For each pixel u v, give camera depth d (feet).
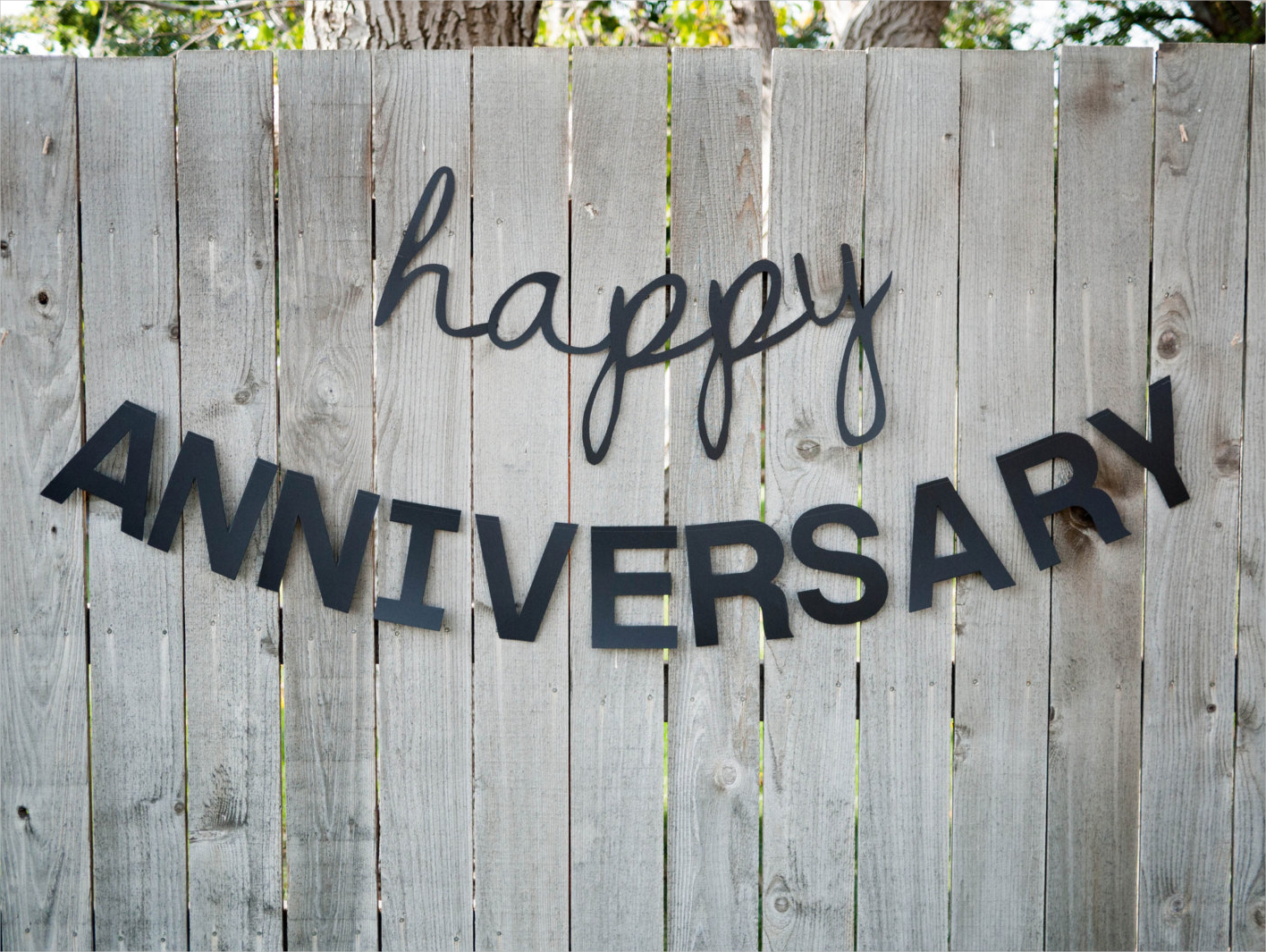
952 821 6.46
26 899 6.40
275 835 6.44
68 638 6.33
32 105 6.13
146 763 6.38
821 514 6.28
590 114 6.15
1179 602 6.42
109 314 6.22
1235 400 6.36
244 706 6.37
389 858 6.43
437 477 6.30
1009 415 6.31
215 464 6.23
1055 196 6.27
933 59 6.18
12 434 6.25
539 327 6.23
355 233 6.20
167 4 15.70
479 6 8.27
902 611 6.38
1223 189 6.27
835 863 6.48
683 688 6.38
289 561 6.30
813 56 6.15
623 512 6.31
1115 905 6.51
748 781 6.43
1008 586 6.31
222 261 6.21
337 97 6.14
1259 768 6.48
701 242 6.21
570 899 6.47
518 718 6.39
